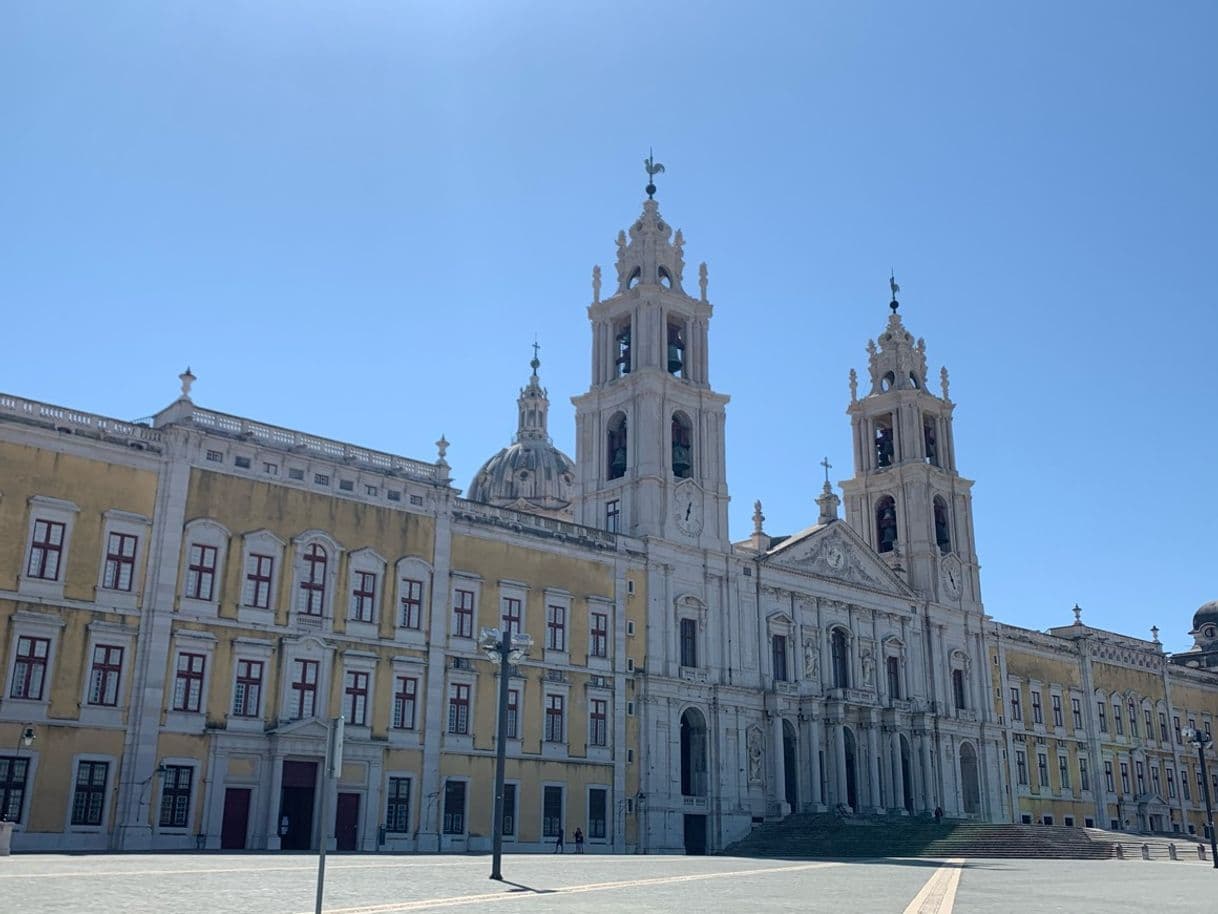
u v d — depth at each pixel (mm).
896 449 97250
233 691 54000
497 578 65625
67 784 48844
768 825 74312
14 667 48469
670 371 81625
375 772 57812
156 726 51156
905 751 86250
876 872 47469
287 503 57656
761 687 77375
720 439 80688
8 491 49625
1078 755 103438
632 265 82375
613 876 38875
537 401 121938
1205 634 131125
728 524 79250
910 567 93812
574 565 69625
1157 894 35312
